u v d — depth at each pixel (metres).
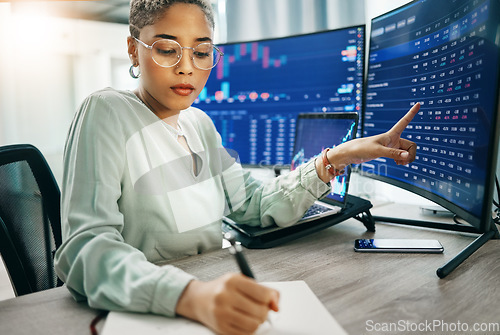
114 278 0.56
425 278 0.65
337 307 0.55
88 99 0.80
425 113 0.88
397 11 1.01
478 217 0.66
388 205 1.22
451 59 0.77
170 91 0.80
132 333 0.48
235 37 1.90
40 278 0.90
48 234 0.92
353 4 1.59
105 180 0.71
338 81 1.29
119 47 2.14
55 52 2.02
